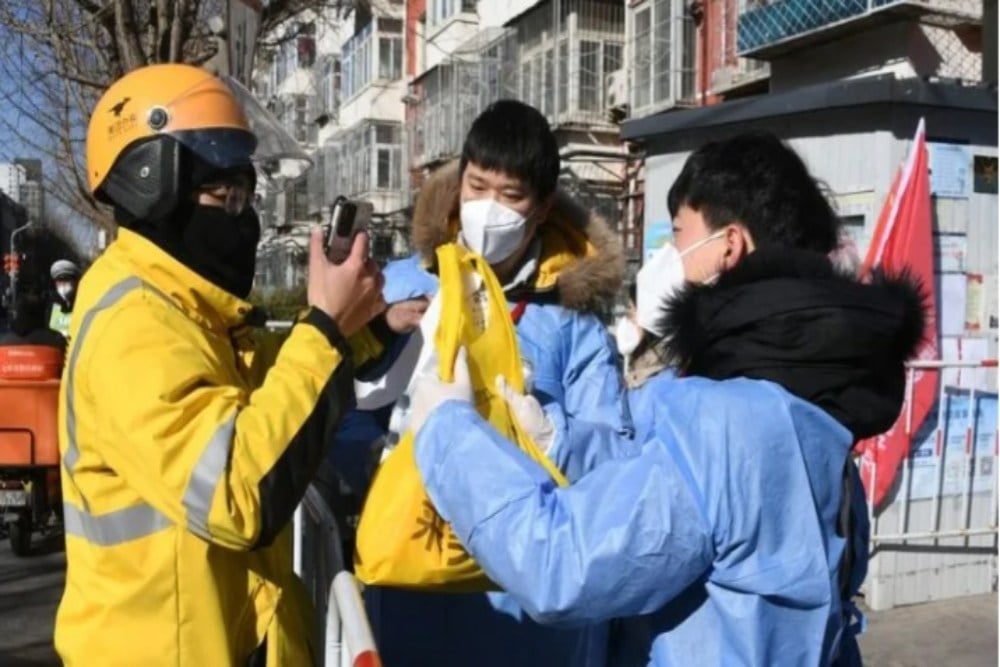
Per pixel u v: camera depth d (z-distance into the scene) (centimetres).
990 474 552
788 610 147
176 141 178
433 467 159
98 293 175
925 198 514
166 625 168
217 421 160
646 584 142
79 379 169
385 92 3194
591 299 237
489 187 226
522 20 2206
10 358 642
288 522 167
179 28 779
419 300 217
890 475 521
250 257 189
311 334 171
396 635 227
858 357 151
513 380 189
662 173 673
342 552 194
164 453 158
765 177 183
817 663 148
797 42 1345
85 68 978
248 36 522
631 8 1895
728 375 156
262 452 160
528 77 2184
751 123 593
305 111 3581
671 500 143
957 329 537
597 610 144
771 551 145
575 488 150
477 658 225
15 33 934
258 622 179
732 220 183
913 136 530
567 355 237
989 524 554
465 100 2416
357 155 3130
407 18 3134
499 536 149
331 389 170
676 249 197
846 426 154
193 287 178
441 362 176
